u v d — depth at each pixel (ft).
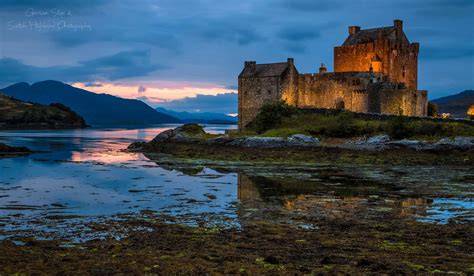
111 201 97.86
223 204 94.53
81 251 59.06
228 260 54.44
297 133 221.87
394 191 111.14
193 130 260.21
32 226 74.43
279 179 132.16
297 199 100.27
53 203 95.40
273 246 61.21
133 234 68.49
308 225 75.51
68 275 48.93
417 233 69.15
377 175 141.08
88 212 86.58
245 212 86.28
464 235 67.51
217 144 219.61
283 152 193.47
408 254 57.26
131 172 146.61
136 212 86.58
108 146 274.98
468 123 202.08
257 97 278.87
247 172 148.15
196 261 53.93
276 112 248.73
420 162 171.12
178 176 137.69
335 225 75.25
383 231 71.10
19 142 305.94
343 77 266.77
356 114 235.20
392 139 202.18
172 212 86.58
